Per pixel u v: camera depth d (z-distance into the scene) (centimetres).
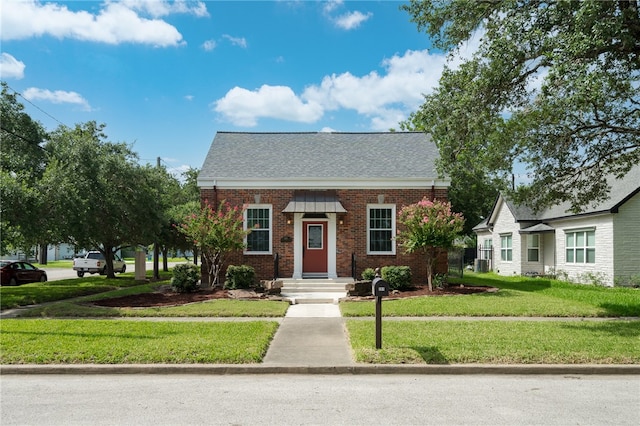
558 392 624
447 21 1240
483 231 3369
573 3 970
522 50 1039
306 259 1822
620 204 1936
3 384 663
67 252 7225
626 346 816
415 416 530
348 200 1817
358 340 864
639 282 1906
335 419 520
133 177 2259
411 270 1784
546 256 2612
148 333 928
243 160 1933
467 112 1193
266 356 784
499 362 740
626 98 1166
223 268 1798
